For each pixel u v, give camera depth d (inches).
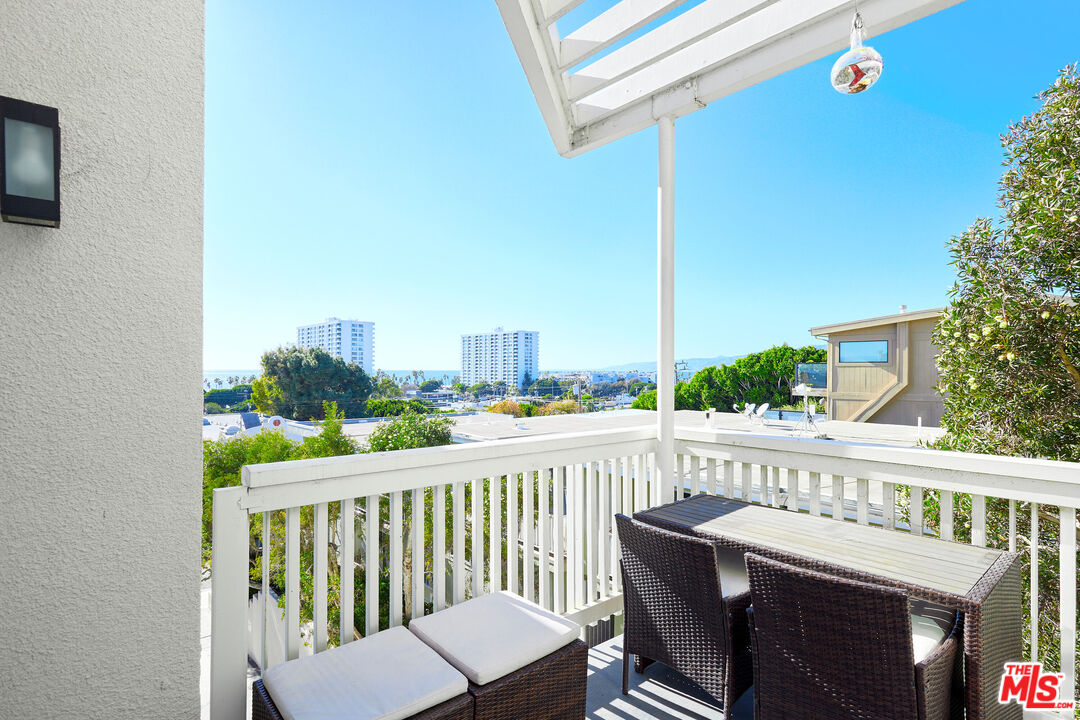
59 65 40.1
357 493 66.4
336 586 122.6
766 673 60.1
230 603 56.5
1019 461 72.2
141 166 44.0
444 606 75.8
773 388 575.2
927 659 51.9
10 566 38.6
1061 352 97.5
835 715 53.9
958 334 109.4
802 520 86.0
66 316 40.6
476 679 53.2
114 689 42.7
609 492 107.0
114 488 42.8
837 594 52.0
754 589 59.9
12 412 38.5
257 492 58.4
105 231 42.2
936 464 79.7
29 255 39.0
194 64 47.0
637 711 77.6
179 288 46.0
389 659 55.6
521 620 64.4
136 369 43.8
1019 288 100.9
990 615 57.4
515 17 80.1
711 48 91.8
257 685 53.1
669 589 72.1
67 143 40.3
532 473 89.3
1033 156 103.7
